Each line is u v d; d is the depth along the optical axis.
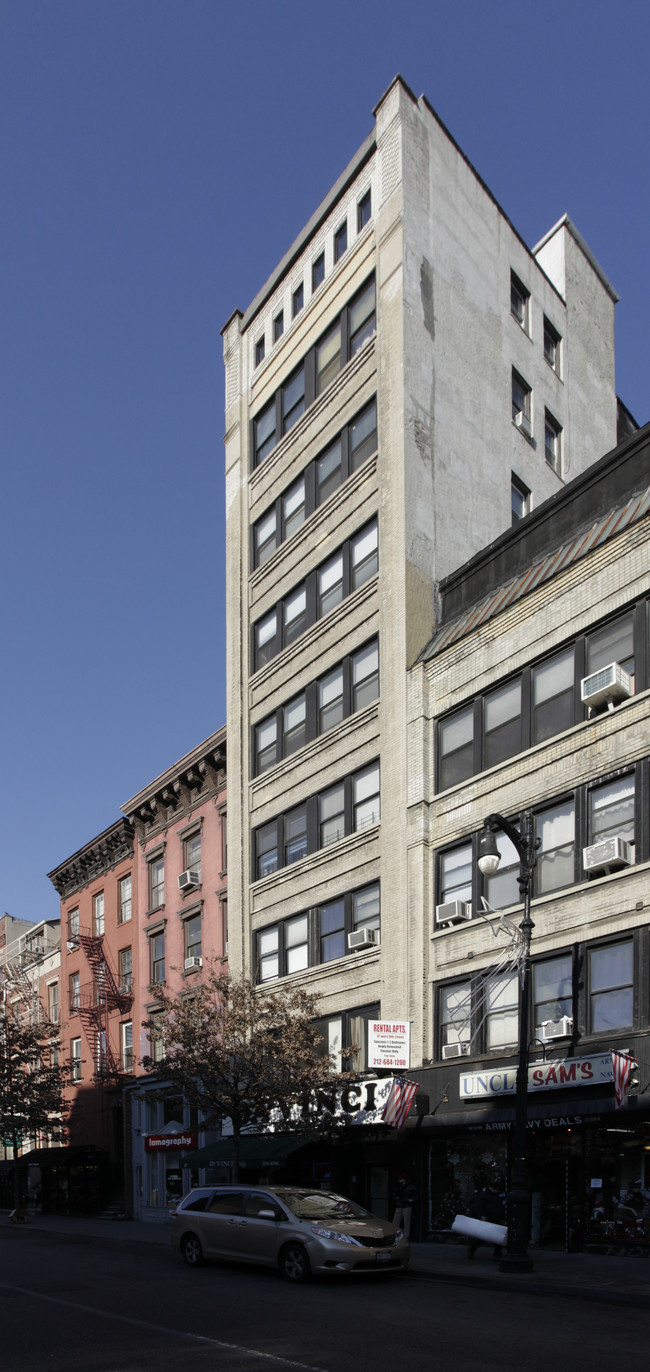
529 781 24.31
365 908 29.19
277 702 35.06
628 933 21.06
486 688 26.31
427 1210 25.11
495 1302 15.23
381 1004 27.55
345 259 35.19
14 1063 43.84
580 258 43.75
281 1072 25.28
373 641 30.75
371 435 32.50
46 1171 47.47
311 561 34.38
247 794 35.84
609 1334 12.64
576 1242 21.36
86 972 48.91
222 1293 16.22
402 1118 24.25
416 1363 11.07
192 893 40.19
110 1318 14.17
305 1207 18.77
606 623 23.16
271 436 38.25
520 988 19.73
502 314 37.09
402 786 28.16
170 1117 38.88
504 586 27.39
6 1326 13.73
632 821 21.56
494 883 25.05
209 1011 26.91
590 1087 20.98
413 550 30.02
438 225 34.38
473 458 33.41
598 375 43.25
